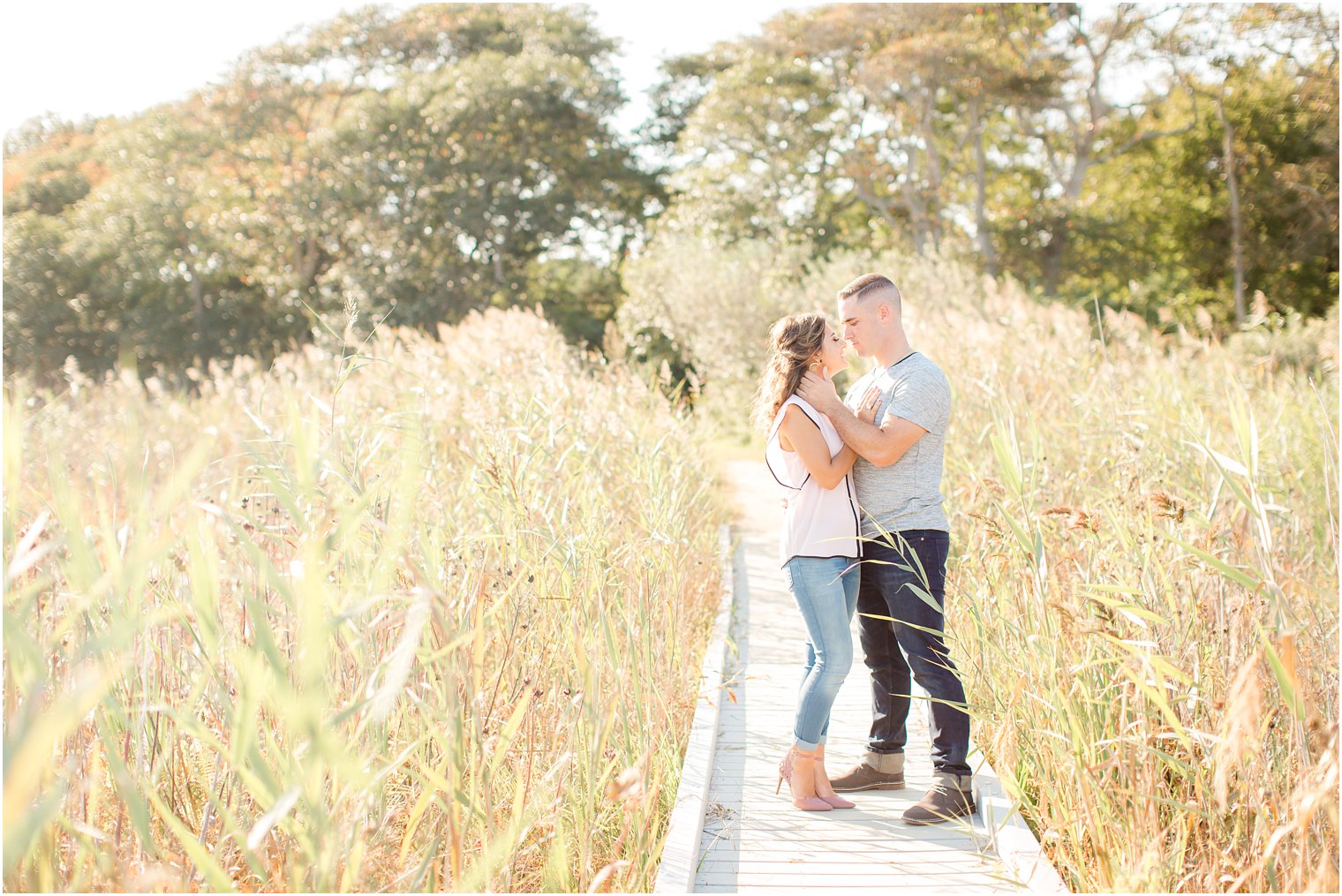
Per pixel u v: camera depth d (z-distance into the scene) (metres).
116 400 8.84
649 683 3.39
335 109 30.12
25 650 1.60
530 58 29.25
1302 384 7.39
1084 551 3.41
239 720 1.70
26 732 1.16
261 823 1.73
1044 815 3.02
